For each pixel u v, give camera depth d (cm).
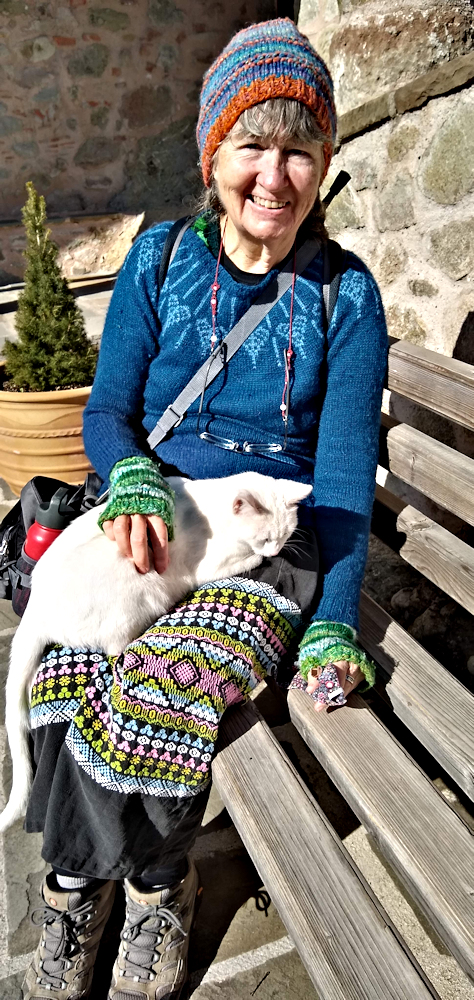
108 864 124
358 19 220
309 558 143
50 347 280
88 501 155
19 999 139
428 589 223
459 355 213
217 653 122
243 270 145
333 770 125
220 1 633
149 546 134
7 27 574
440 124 199
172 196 695
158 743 115
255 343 144
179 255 146
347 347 149
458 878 105
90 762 116
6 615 246
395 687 141
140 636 132
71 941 135
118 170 664
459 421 160
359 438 150
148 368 157
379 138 224
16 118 609
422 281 223
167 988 135
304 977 142
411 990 96
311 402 153
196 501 145
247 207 135
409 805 116
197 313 145
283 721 203
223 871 165
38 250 275
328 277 146
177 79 650
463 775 123
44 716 121
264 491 139
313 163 133
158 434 156
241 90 123
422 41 207
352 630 138
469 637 209
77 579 131
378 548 243
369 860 166
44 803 126
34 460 284
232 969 144
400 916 154
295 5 288
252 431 151
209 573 141
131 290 151
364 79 223
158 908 135
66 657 126
